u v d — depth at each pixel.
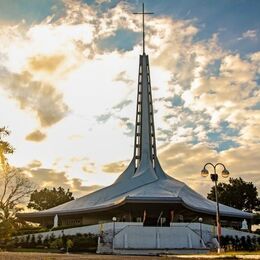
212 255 28.94
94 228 57.28
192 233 53.97
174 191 75.44
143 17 103.25
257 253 27.20
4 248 30.81
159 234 53.19
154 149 92.50
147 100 94.81
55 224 68.56
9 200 35.59
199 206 73.25
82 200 83.12
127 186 84.31
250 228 85.69
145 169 87.94
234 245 50.81
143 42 100.50
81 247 49.00
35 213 80.06
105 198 81.31
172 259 24.91
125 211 73.94
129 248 48.66
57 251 45.31
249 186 106.81
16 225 18.78
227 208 81.75
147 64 98.38
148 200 66.75
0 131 17.89
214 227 57.50
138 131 93.75
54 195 121.44
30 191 42.06
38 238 56.44
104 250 47.72
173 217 72.25
